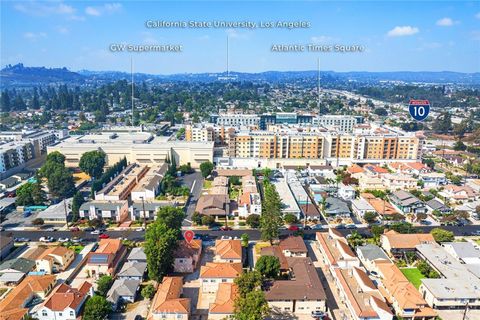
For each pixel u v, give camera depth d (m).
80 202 162.12
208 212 159.62
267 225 133.62
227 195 178.25
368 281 104.56
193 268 119.94
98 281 109.88
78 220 156.75
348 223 158.38
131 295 102.88
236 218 162.88
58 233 147.38
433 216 164.88
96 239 142.12
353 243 134.25
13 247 135.00
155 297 101.12
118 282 108.56
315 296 98.56
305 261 117.50
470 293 100.06
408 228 141.62
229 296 97.56
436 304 98.75
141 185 188.25
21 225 154.38
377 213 164.00
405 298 96.25
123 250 129.25
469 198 181.12
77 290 101.31
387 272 110.44
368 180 199.88
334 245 127.94
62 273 117.25
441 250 124.75
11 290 107.19
